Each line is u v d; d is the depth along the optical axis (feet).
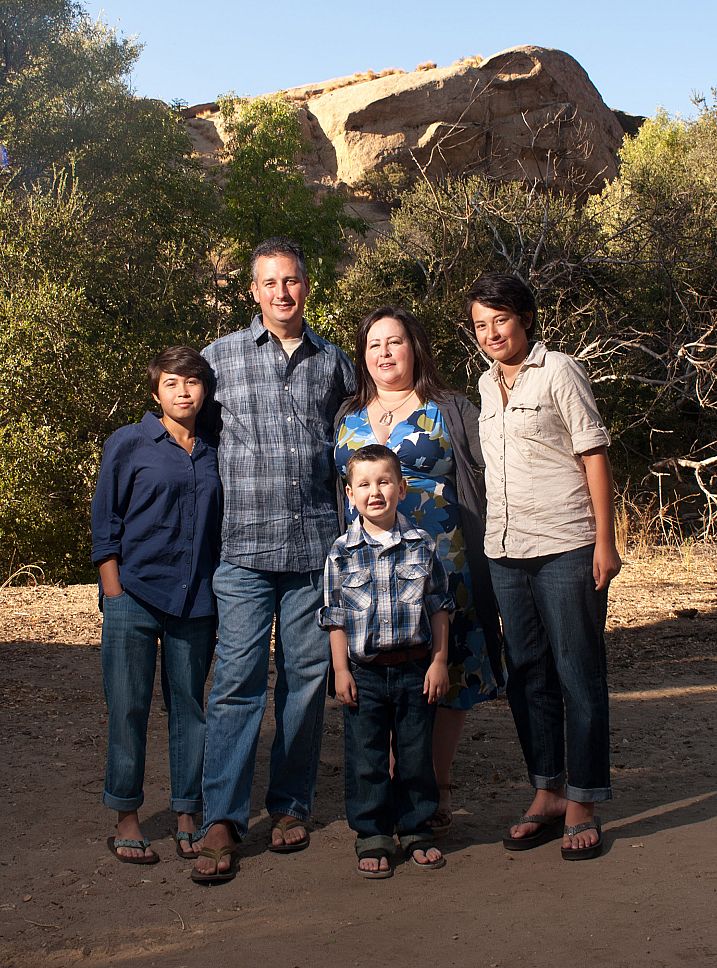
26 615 27.68
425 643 11.51
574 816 11.81
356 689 11.50
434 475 12.38
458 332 52.85
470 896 10.68
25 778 14.90
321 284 65.16
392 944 9.54
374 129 111.96
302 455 12.27
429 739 11.63
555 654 11.89
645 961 8.84
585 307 50.72
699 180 62.03
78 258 53.06
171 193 64.90
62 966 9.45
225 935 9.96
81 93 65.21
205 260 67.26
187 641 12.16
